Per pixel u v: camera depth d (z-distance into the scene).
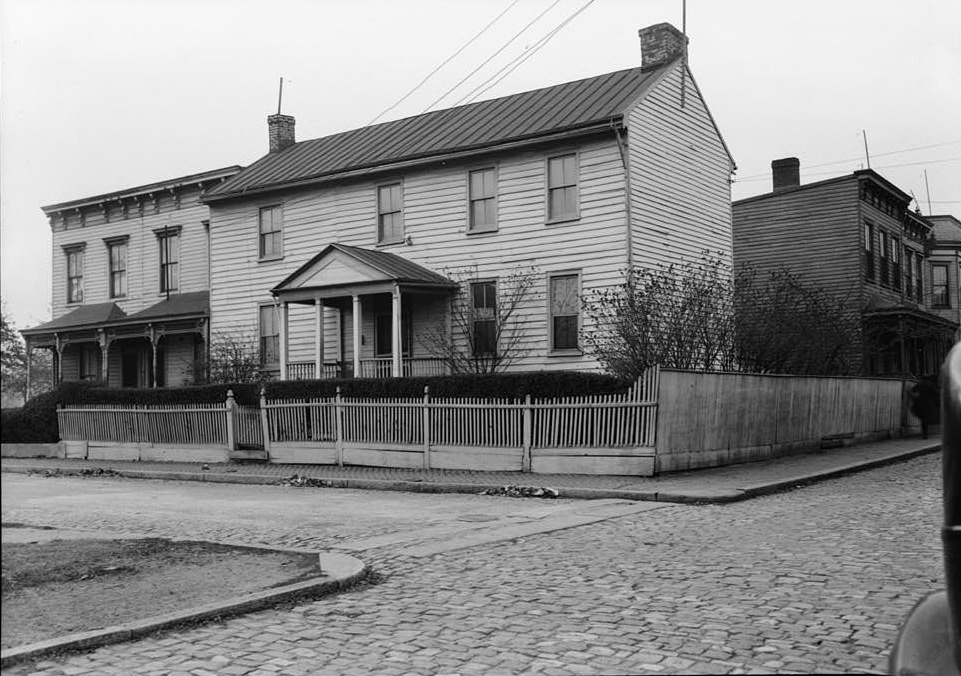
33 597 7.46
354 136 31.59
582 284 23.70
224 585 7.87
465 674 5.31
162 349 34.75
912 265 39.75
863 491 15.06
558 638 5.99
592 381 17.86
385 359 26.33
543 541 10.29
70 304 37.78
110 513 14.14
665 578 7.84
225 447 23.30
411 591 7.79
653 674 5.13
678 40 26.28
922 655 2.59
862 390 26.69
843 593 7.02
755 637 5.82
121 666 5.69
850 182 33.59
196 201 33.66
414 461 19.91
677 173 25.50
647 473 16.72
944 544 2.25
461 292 25.77
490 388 19.20
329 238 28.72
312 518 13.02
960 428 2.16
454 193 26.09
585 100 25.27
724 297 22.44
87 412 26.59
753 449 20.19
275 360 29.80
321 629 6.54
